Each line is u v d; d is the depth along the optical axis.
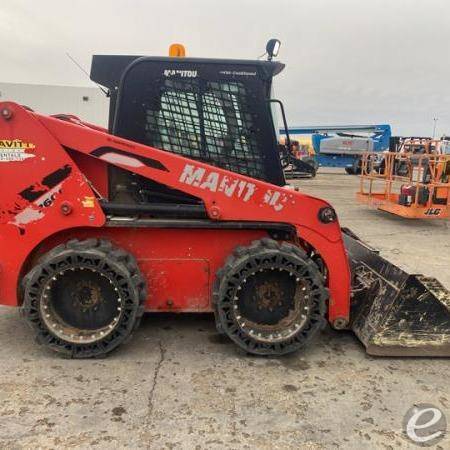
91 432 2.39
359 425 2.53
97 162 3.38
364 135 28.41
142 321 3.84
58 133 3.06
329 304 3.43
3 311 3.99
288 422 2.53
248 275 3.13
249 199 3.21
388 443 2.38
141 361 3.16
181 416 2.55
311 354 3.36
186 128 3.38
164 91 3.33
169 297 3.42
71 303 3.16
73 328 3.19
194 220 3.25
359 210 11.39
